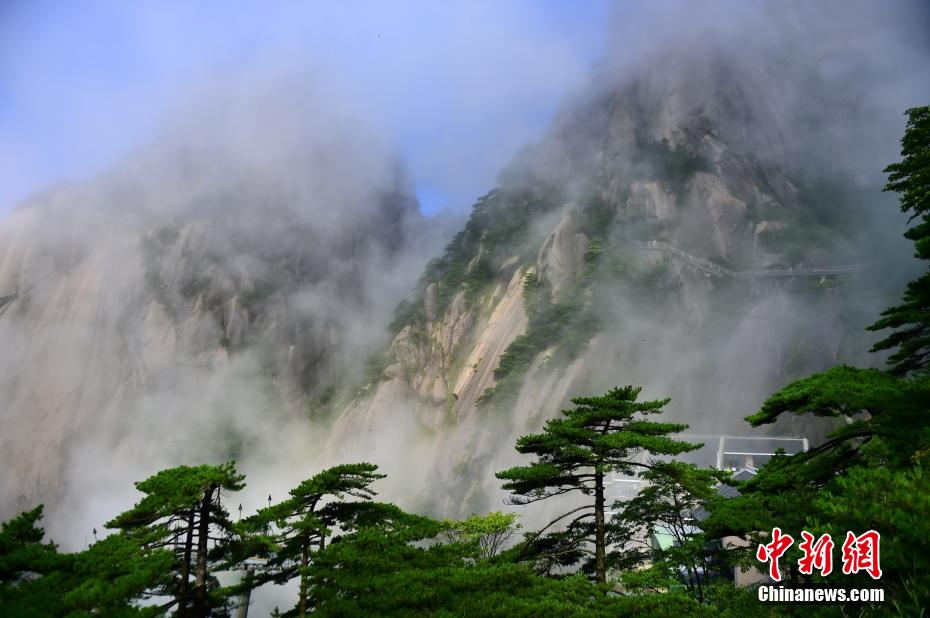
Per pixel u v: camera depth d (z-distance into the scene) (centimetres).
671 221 11419
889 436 1484
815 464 1816
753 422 2167
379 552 2066
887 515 1018
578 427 2434
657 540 3606
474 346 11800
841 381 1956
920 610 941
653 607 1670
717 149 12375
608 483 6425
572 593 1773
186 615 1992
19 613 1350
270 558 2392
